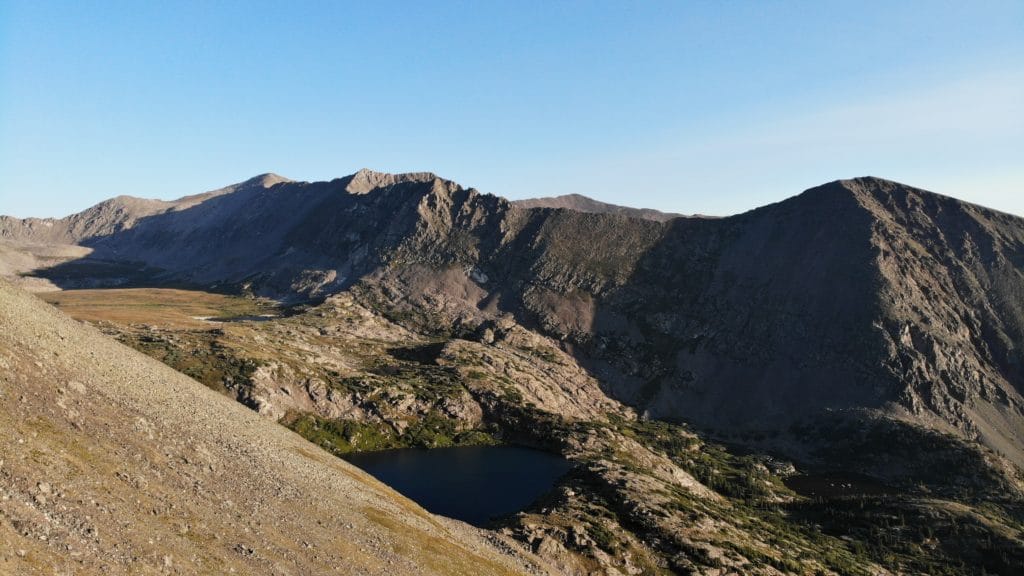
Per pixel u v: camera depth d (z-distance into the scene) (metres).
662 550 125.94
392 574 62.84
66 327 85.12
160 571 41.16
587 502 147.50
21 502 39.06
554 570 106.88
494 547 105.56
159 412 73.19
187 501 54.50
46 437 49.75
